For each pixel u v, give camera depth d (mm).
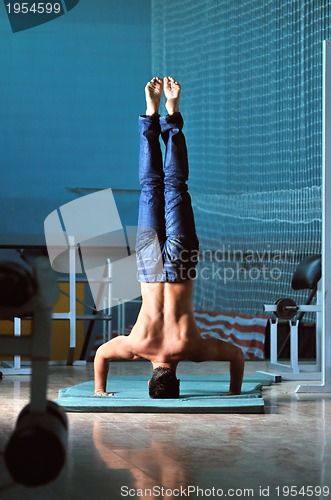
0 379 7434
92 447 4066
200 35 13312
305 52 12492
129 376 7285
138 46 13211
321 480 3357
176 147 5863
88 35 13086
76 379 7328
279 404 5699
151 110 5945
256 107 13016
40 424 2367
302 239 12156
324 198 6352
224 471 3521
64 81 12992
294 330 7770
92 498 3053
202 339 5570
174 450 3992
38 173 12820
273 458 3809
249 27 13039
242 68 13133
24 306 2363
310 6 12430
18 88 12867
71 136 12969
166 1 13258
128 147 13109
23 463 2307
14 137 12820
